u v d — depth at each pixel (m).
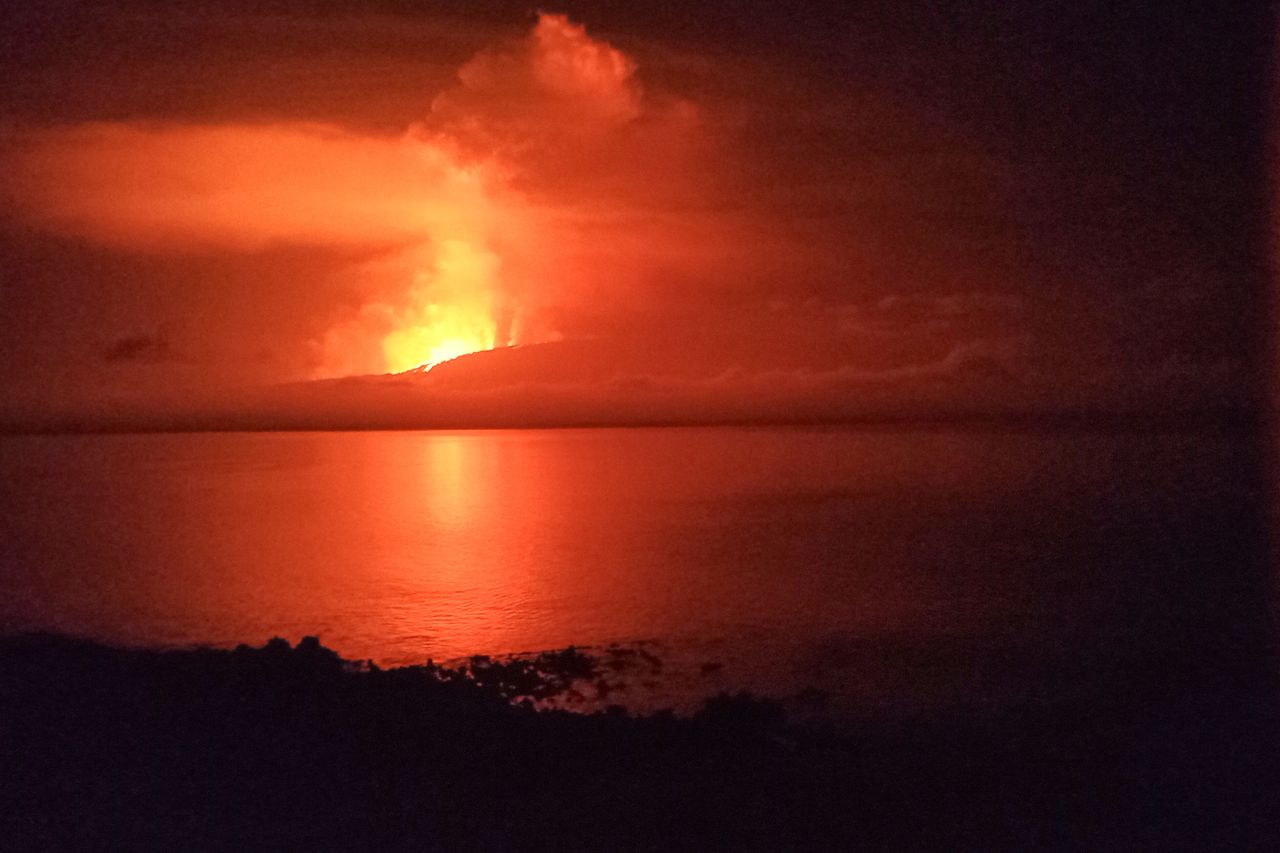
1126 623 26.80
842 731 16.17
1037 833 9.59
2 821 8.16
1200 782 11.23
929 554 41.50
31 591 32.62
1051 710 17.36
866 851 9.06
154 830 8.17
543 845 8.71
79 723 10.69
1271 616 27.39
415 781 10.09
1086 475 90.44
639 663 21.75
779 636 25.41
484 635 25.80
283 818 8.70
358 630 26.45
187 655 14.16
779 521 55.88
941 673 21.11
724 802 10.12
